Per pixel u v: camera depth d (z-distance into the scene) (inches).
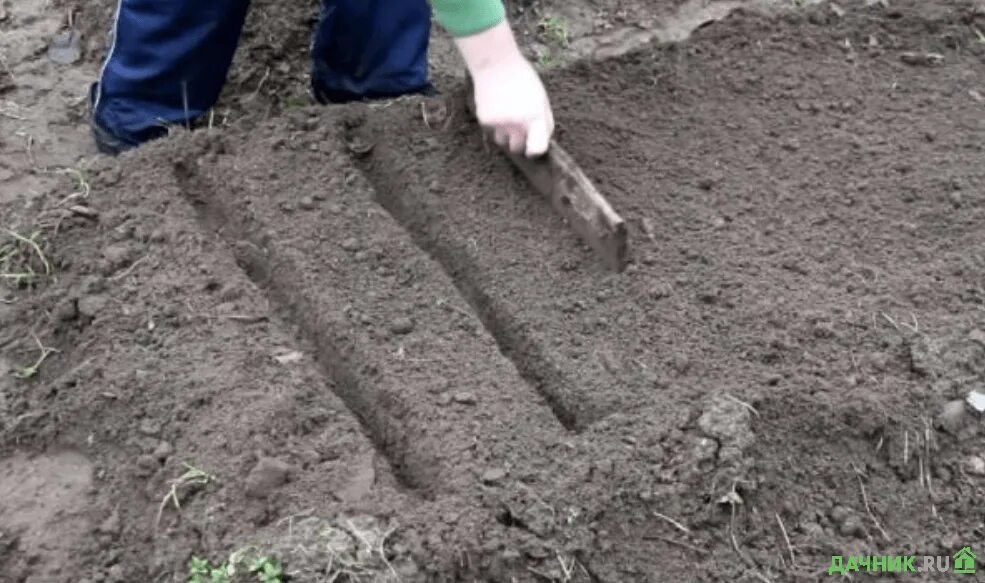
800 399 71.4
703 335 74.3
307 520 66.2
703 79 88.7
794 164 83.4
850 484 70.8
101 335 74.6
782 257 78.1
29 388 74.7
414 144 83.0
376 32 86.2
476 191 80.7
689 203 80.8
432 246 79.4
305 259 76.6
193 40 83.1
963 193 81.6
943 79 89.2
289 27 95.0
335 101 90.2
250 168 81.1
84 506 69.7
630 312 75.3
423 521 66.2
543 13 99.7
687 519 68.4
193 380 71.7
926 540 69.9
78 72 93.7
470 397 70.9
